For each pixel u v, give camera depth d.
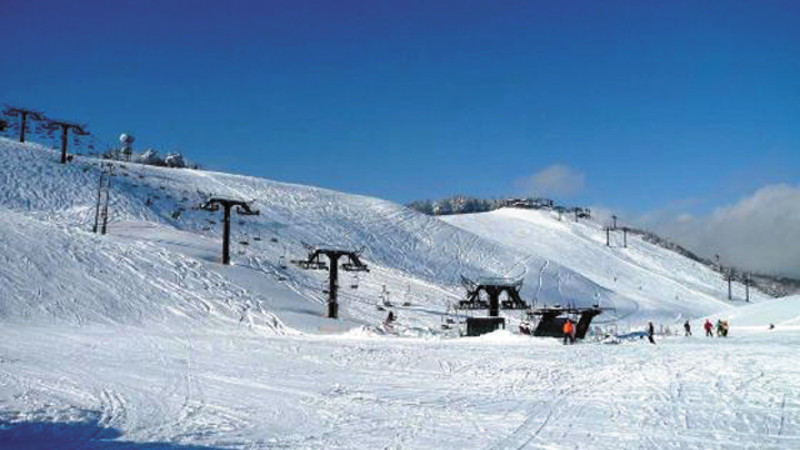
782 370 22.34
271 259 71.12
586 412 17.23
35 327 36.50
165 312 44.03
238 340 35.25
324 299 57.97
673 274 152.12
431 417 16.75
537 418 16.50
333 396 19.94
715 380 21.30
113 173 97.81
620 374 23.77
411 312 61.94
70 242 52.97
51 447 13.07
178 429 15.09
